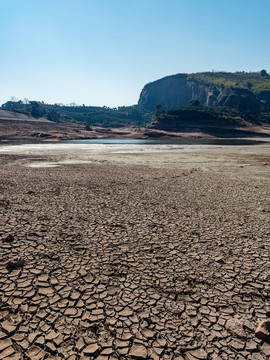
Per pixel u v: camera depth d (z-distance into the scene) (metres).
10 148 52.06
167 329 4.35
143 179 19.03
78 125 186.12
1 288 5.27
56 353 3.84
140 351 3.91
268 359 3.83
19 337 4.11
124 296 5.17
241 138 126.81
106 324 4.43
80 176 19.52
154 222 9.41
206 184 17.44
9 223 8.69
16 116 163.25
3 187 14.56
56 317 4.55
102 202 11.95
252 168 26.12
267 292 5.43
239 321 4.55
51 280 5.62
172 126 152.88
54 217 9.55
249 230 8.84
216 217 10.18
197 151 47.81
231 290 5.47
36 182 16.50
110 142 92.75
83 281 5.63
